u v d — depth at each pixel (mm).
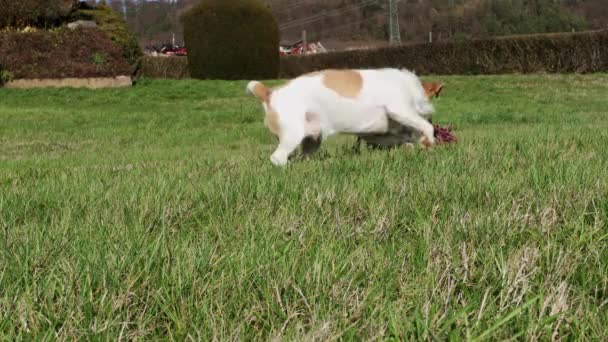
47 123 13477
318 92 5555
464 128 11680
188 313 1699
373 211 2934
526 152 4852
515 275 1871
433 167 4254
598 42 23141
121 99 17875
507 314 1599
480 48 26312
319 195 3234
